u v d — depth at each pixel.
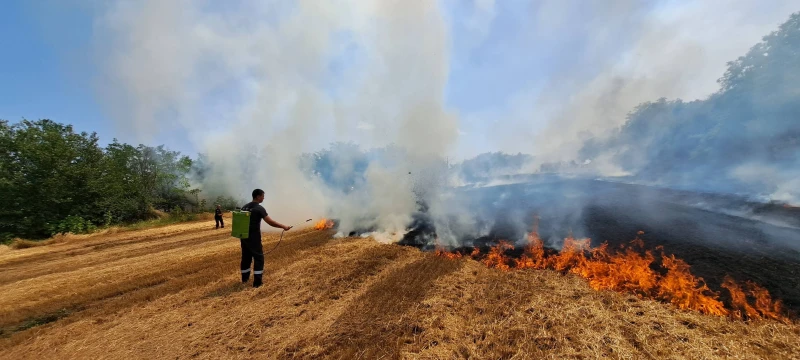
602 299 3.79
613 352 2.79
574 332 3.13
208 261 7.61
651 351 2.76
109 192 19.58
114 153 23.64
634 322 3.25
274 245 8.74
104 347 3.86
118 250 10.69
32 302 5.77
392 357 3.01
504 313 3.64
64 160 18.30
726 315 3.28
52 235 16.17
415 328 3.52
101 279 6.92
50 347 3.96
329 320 3.96
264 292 5.15
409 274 5.22
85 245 12.41
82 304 5.48
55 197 17.33
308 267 6.20
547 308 3.66
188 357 3.47
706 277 3.94
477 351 2.99
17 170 17.09
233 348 3.55
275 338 3.68
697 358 2.63
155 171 24.88
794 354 2.62
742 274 3.84
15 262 10.01
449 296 4.25
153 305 5.04
